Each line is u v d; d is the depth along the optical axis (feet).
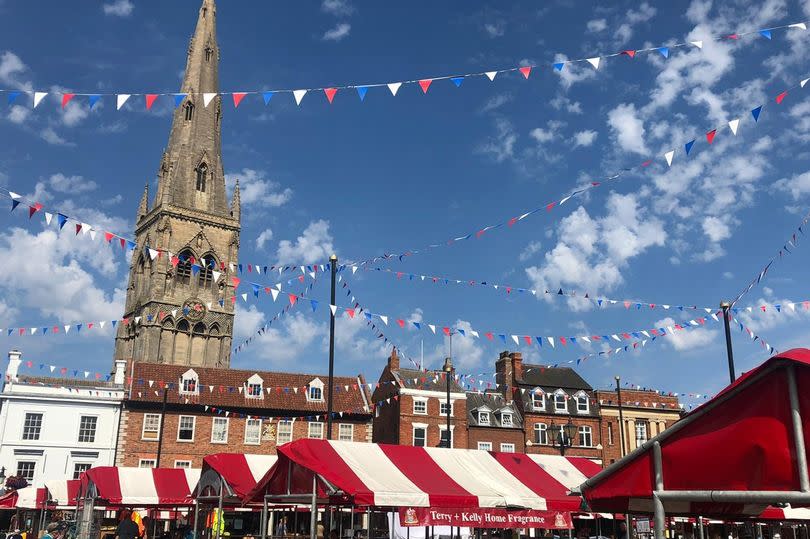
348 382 211.20
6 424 173.37
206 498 81.46
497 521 62.39
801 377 26.61
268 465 78.07
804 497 25.44
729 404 28.78
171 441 185.16
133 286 330.34
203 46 370.73
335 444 63.98
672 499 29.63
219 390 195.62
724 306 92.84
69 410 179.11
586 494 33.32
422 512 59.11
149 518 116.78
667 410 220.84
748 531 93.20
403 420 200.85
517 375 219.00
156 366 195.93
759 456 27.37
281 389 201.36
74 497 111.34
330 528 84.84
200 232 323.16
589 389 222.69
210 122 357.61
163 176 334.03
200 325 311.47
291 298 95.55
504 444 207.00
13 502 109.40
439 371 213.87
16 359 185.88
